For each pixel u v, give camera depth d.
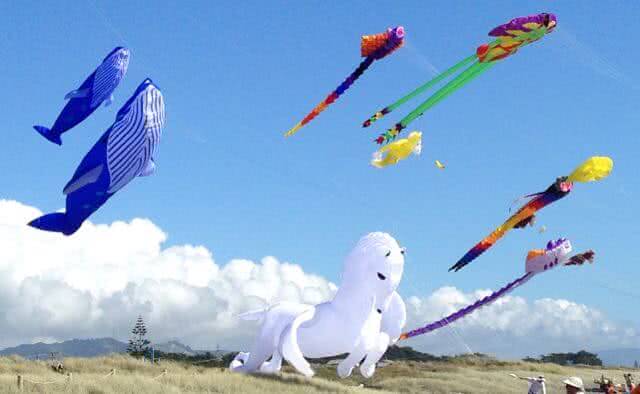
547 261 15.15
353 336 28.12
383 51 16.22
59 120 12.45
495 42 15.08
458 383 37.91
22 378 21.53
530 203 14.31
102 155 12.22
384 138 16.91
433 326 16.69
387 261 27.91
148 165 12.83
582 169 13.88
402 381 38.06
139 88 12.42
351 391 27.95
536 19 14.31
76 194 12.42
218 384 25.61
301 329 28.42
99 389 21.95
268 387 26.47
